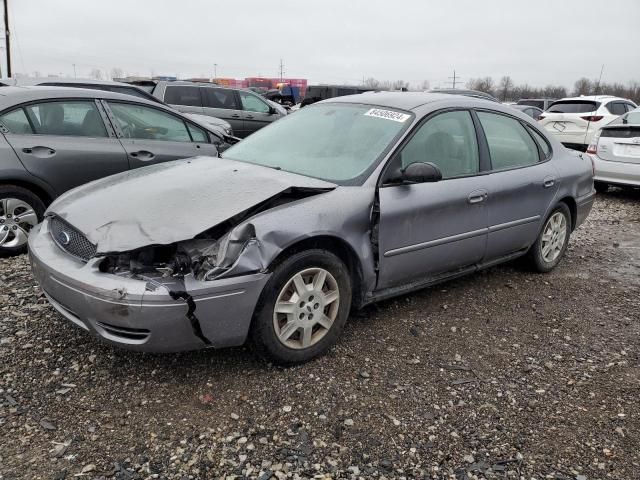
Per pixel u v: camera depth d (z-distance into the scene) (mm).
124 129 5629
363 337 3625
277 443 2566
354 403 2898
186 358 3244
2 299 3912
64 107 5277
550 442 2680
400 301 4258
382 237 3441
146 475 2334
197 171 3615
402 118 3859
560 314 4211
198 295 2725
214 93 12281
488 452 2588
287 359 3141
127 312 2670
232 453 2486
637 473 2486
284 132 4270
